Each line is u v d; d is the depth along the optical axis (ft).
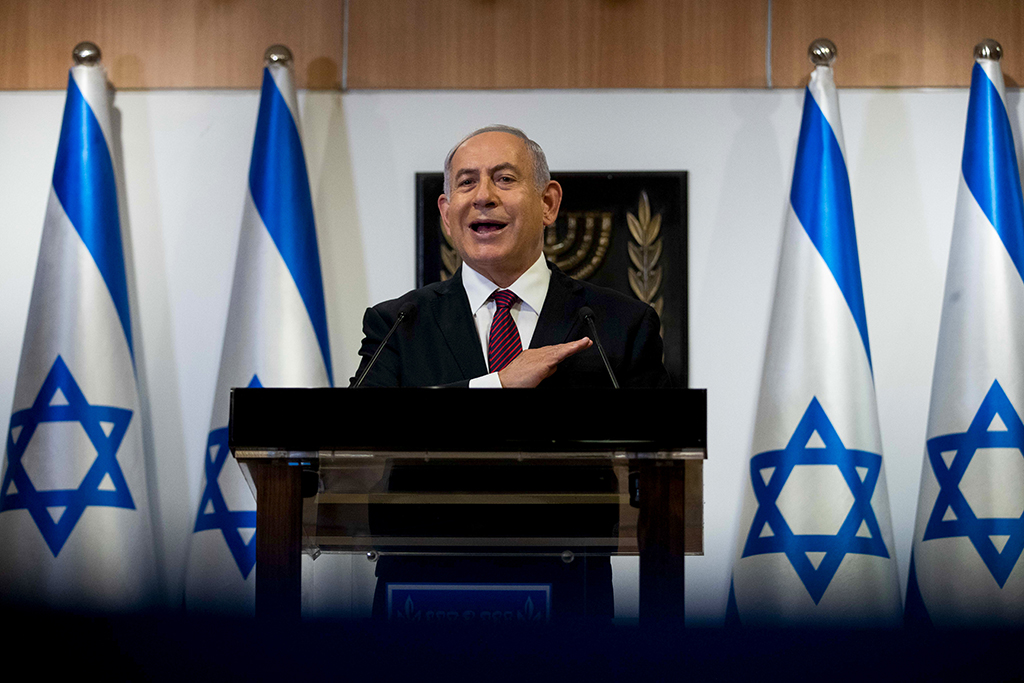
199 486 29.43
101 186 28.50
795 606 25.67
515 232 19.29
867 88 30.60
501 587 14.01
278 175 28.40
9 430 27.35
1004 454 26.09
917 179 30.12
